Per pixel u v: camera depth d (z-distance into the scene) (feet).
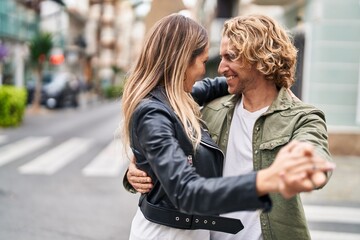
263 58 5.05
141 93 4.60
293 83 5.49
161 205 4.74
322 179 2.95
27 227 16.20
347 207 19.08
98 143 39.37
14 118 50.31
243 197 3.19
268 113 5.20
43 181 23.77
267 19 5.22
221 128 5.78
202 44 4.83
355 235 15.72
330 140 31.35
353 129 31.32
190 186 3.42
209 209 3.32
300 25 34.88
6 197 20.27
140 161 4.65
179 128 4.37
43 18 97.55
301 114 5.00
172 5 11.69
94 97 128.47
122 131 4.98
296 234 5.10
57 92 75.51
